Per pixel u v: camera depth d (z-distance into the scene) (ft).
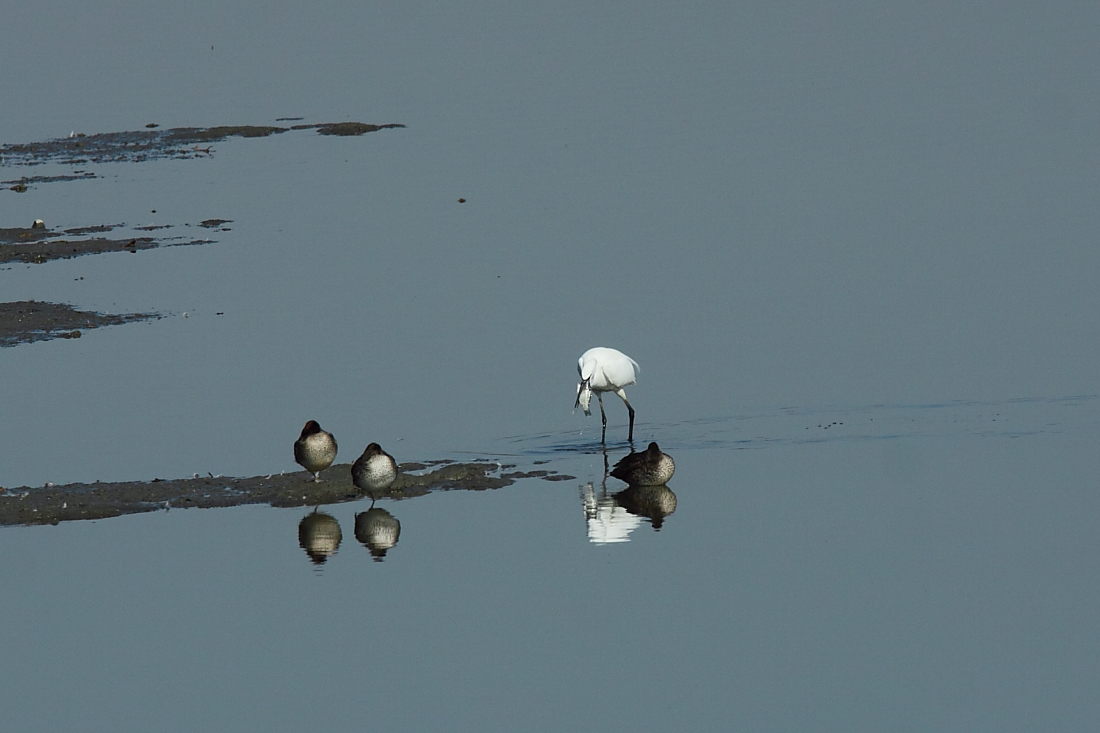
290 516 61.36
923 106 194.39
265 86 252.83
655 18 311.68
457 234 129.29
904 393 79.92
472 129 197.98
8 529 60.18
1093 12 282.36
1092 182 140.15
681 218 132.98
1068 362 84.33
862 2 311.27
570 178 156.56
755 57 254.47
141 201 152.87
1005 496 61.67
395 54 286.46
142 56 296.51
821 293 104.12
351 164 173.27
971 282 105.50
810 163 158.51
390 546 57.11
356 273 114.93
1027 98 195.52
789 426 75.05
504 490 65.16
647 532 58.34
